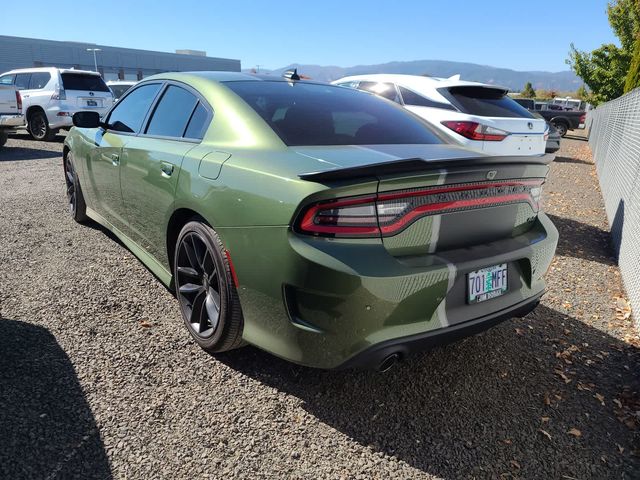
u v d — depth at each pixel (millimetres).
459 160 1954
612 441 2148
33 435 1919
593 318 3369
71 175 4648
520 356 2797
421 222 1963
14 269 3492
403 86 5867
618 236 4875
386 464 1938
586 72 24453
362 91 3303
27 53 68875
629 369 2738
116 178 3361
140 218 3119
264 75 3129
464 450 2035
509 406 2338
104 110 12000
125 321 2861
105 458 1851
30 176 7023
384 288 1827
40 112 11562
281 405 2234
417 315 1956
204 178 2355
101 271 3529
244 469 1860
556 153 15039
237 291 2205
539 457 2027
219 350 2496
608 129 10078
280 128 2396
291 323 1981
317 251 1829
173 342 2676
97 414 2074
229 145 2402
